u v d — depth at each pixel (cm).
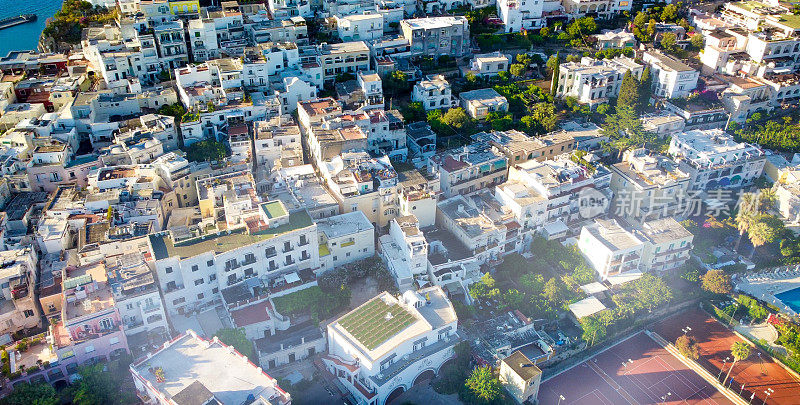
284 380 15388
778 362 17700
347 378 15575
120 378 14650
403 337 15588
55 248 18375
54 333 15050
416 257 17838
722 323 18925
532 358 16950
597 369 17450
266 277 17350
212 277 16912
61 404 14250
